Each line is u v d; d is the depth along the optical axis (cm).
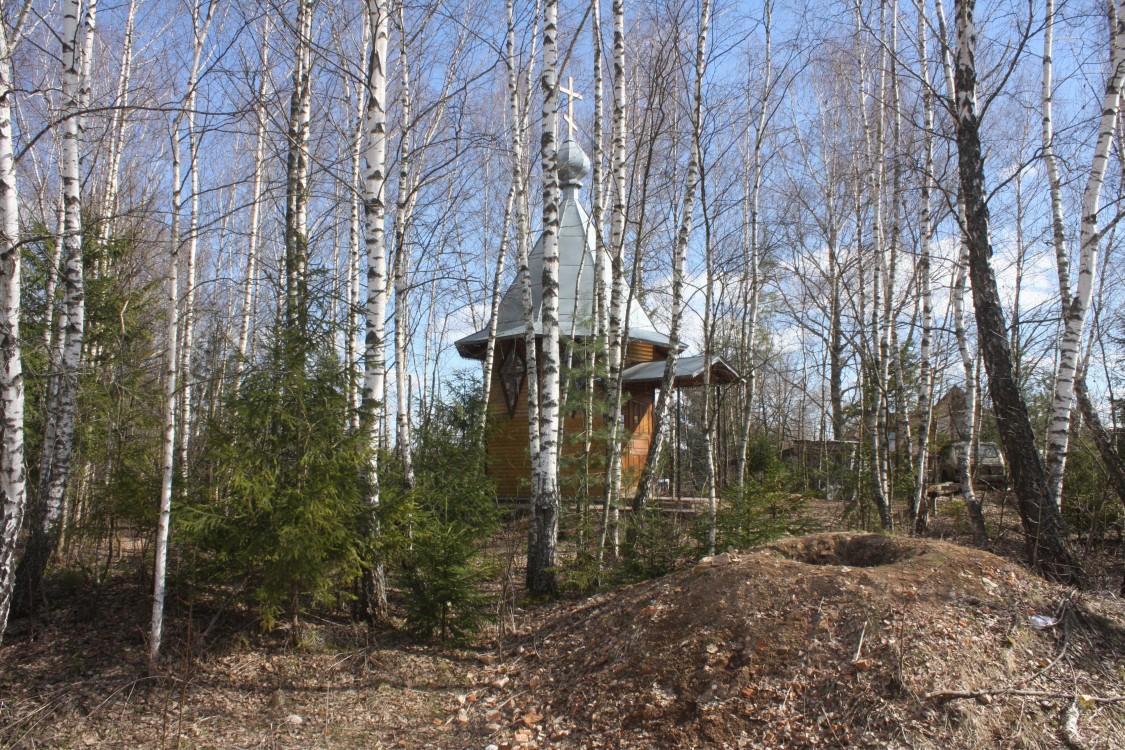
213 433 792
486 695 694
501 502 1819
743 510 1010
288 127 1058
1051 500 883
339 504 774
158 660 728
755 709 555
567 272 1920
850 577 667
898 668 555
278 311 848
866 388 1642
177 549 918
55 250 1104
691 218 1244
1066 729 516
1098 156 941
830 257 1675
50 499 873
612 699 609
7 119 580
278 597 755
